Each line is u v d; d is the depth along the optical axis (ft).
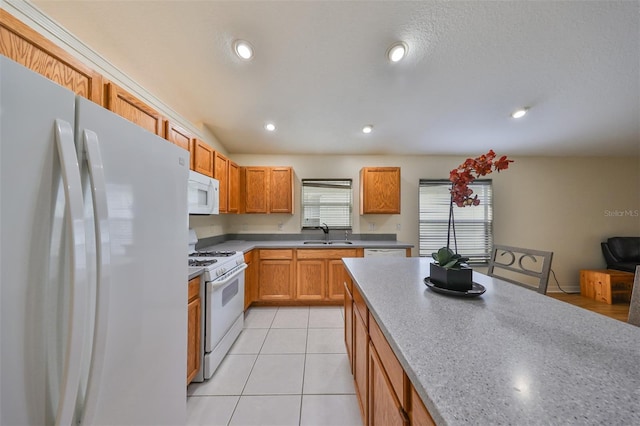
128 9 4.90
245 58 6.14
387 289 3.66
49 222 1.75
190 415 4.46
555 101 7.91
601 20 5.31
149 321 2.76
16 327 1.60
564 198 12.18
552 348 2.01
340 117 8.96
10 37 2.72
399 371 2.23
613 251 11.61
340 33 5.61
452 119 9.02
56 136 1.79
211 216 10.03
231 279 6.27
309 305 10.06
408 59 6.32
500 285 3.90
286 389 5.13
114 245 2.26
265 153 11.93
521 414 1.31
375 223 12.07
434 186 12.04
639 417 1.28
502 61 6.37
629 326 2.41
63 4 4.63
